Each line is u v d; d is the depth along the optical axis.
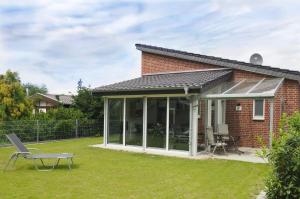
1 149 16.81
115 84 18.05
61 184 9.07
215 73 16.91
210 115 16.03
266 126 16.56
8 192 8.22
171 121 14.85
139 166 11.77
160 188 8.65
